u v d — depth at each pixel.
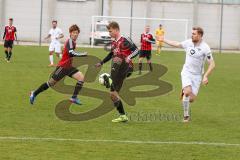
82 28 135.75
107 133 26.34
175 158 21.77
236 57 97.25
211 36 137.25
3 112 31.50
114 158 21.50
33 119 29.58
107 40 115.50
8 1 134.50
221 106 36.88
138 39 136.62
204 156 22.23
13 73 52.72
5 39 65.62
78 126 28.02
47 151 22.28
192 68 29.78
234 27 136.62
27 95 38.62
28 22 135.00
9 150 22.22
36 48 97.62
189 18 137.25
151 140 24.98
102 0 136.25
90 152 22.38
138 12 136.62
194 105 37.09
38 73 53.44
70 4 136.25
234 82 52.59
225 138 25.97
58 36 62.41
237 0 135.88
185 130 27.73
